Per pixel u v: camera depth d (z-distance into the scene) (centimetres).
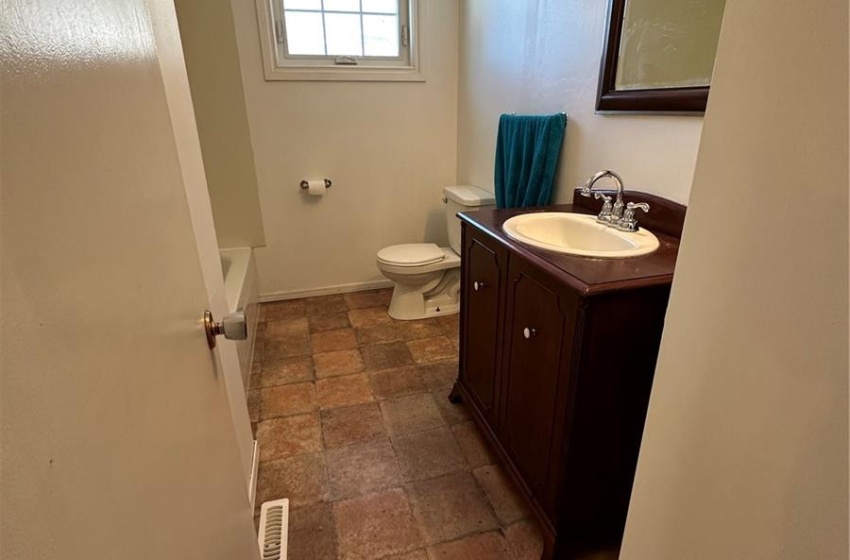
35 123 34
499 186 219
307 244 299
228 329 79
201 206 126
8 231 30
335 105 273
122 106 52
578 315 106
